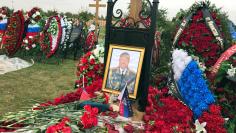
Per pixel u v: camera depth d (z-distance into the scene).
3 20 14.75
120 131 3.64
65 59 15.30
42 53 14.09
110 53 4.71
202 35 4.77
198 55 4.76
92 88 4.82
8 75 10.55
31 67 12.40
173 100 4.50
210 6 4.97
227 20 5.00
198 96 4.36
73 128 3.35
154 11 4.39
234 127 4.55
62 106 3.98
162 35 6.00
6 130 3.51
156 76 5.30
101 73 5.34
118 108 4.19
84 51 16.92
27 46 14.05
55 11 16.41
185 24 4.89
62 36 14.13
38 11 14.15
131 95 4.47
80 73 5.42
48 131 3.21
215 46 4.71
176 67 4.62
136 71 4.49
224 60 4.59
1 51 14.19
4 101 7.48
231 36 5.02
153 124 3.89
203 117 4.19
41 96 8.21
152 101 4.52
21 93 8.34
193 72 4.45
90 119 3.43
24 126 3.56
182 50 4.72
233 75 4.51
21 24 13.62
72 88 9.34
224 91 4.64
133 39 4.58
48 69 12.29
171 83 4.74
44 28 13.59
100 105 4.05
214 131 4.09
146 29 4.47
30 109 4.13
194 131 4.04
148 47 4.45
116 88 4.60
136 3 5.00
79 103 4.05
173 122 4.07
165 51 5.87
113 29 4.71
